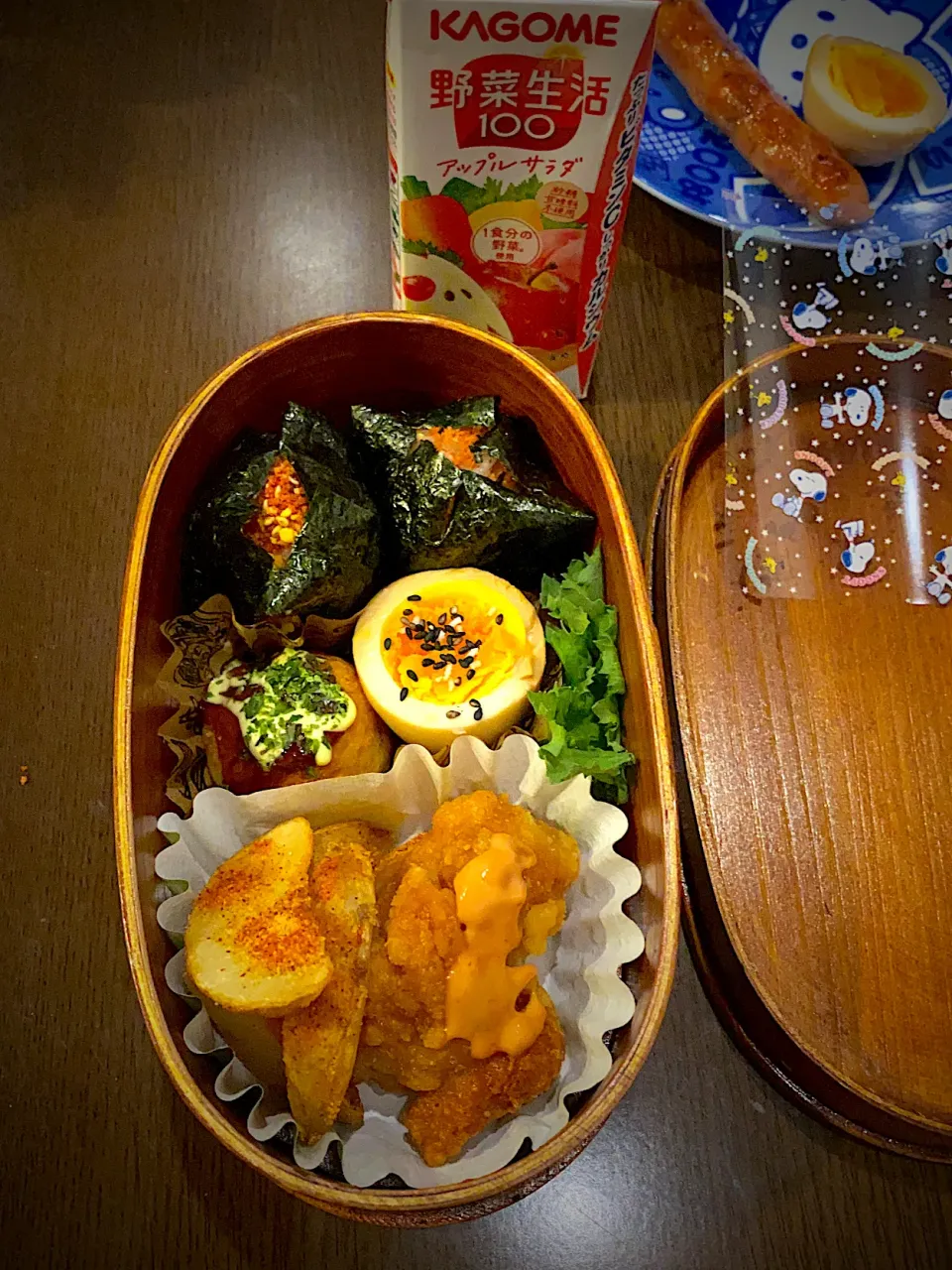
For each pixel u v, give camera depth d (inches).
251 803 8.0
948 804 8.9
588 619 8.5
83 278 11.1
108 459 10.4
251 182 11.5
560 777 8.0
